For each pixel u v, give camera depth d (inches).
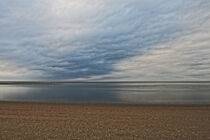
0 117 342.3
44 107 470.9
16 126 280.4
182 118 325.7
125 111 403.9
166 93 1110.4
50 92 1306.6
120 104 559.8
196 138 223.1
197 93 1079.6
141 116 347.3
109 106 500.1
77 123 297.6
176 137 227.8
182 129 259.1
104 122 303.1
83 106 495.2
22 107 470.3
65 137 231.1
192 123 290.5
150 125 282.5
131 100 744.3
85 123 297.4
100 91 1374.3
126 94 1071.0
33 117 341.4
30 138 227.0
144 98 823.1
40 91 1444.4
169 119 319.9
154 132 248.2
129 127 273.0
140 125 283.1
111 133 245.9
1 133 246.5
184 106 490.3
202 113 367.6
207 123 289.1
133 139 223.3
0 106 493.0
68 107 472.4
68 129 264.5
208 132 244.8
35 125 285.6
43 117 341.7
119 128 268.4
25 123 297.7
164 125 281.3
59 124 291.7
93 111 405.1
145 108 451.2
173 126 274.8
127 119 323.6
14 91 1450.5
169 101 687.1
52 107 471.5
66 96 970.7
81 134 242.4
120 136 234.2
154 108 450.3
